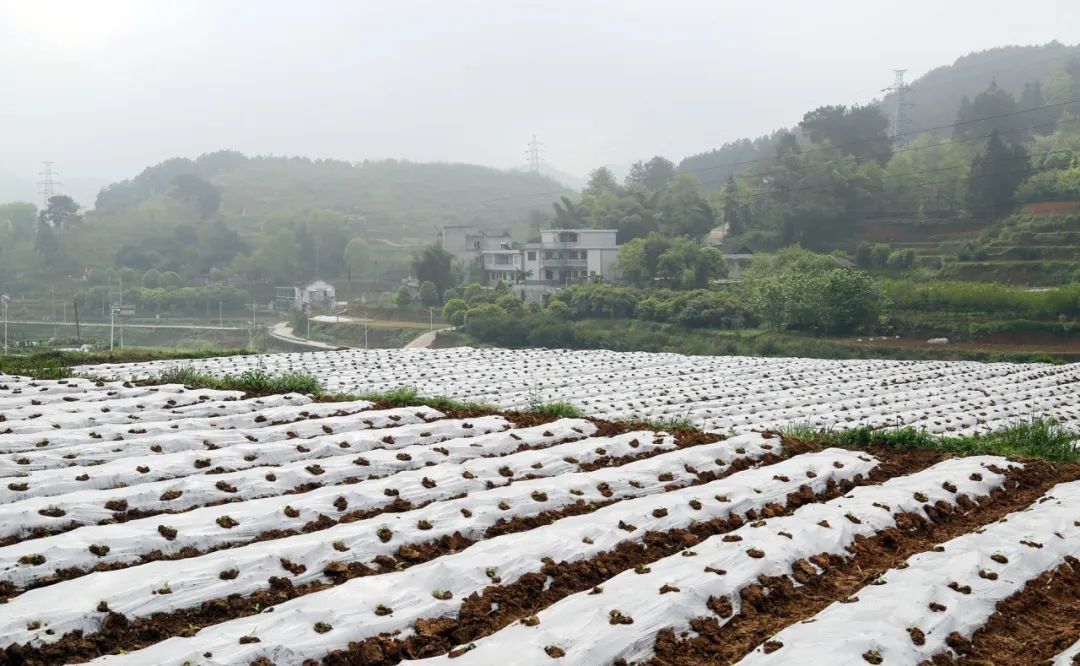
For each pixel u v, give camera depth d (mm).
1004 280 57469
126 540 8125
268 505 9250
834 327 49906
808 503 10641
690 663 6859
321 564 8070
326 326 66562
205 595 7363
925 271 61281
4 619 6621
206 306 78812
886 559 9031
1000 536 9188
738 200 81750
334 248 102250
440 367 27156
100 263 92125
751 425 18625
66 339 59781
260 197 147500
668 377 26672
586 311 58375
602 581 8234
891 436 14055
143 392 15375
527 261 76000
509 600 7691
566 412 15312
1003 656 7086
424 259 73500
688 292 56406
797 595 8086
